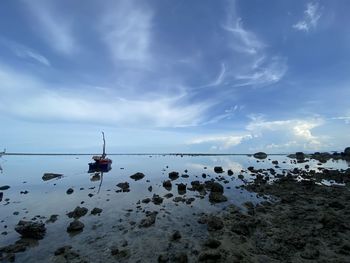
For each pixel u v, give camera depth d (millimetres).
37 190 38188
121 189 37688
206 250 16719
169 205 28312
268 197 31875
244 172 57719
